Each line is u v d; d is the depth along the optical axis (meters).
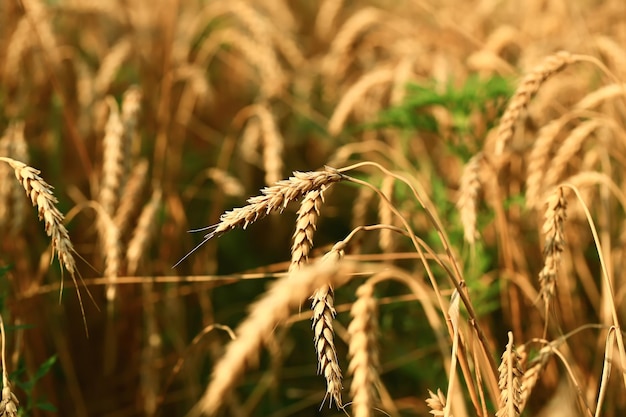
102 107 1.71
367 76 1.82
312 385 1.81
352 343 1.12
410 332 1.67
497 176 1.54
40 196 1.20
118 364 1.68
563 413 1.17
